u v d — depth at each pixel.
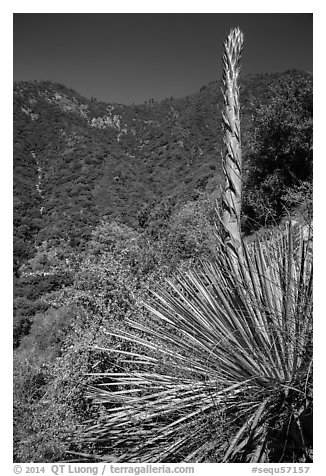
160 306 3.88
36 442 5.01
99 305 5.59
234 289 3.05
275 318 2.88
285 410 2.54
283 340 2.79
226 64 3.07
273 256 3.33
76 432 3.44
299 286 2.99
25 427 5.72
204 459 2.55
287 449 2.53
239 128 3.06
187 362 3.17
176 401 2.89
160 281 6.00
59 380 5.07
